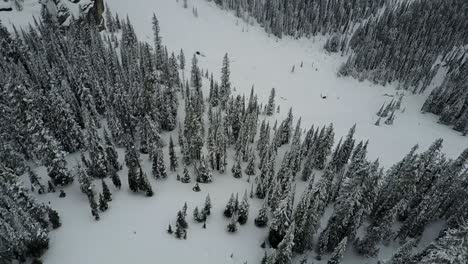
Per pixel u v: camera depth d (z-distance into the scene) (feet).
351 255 188.34
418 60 537.24
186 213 203.10
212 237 193.88
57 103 217.56
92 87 276.21
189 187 228.84
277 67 532.73
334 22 650.43
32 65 292.81
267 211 217.56
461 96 421.59
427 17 632.38
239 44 566.77
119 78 311.88
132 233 188.96
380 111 435.94
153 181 228.84
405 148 367.86
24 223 160.04
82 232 185.78
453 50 608.19
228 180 244.83
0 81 236.22
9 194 164.04
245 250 188.85
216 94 368.07
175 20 569.23
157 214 203.31
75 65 291.79
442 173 213.05
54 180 206.08
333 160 256.52
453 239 120.06
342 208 174.50
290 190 185.16
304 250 184.14
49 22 387.96
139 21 536.83
